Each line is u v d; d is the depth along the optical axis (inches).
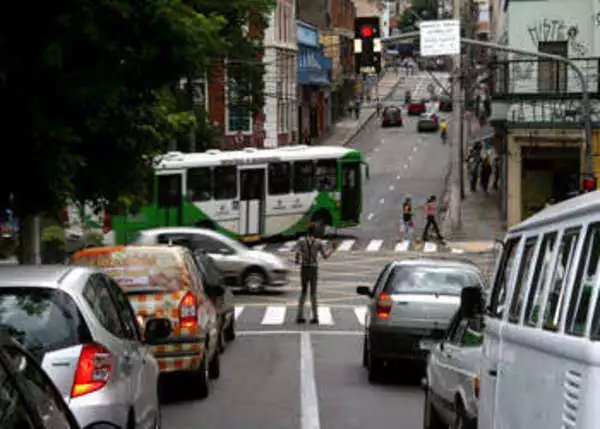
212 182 2652.6
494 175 3973.9
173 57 823.7
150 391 605.6
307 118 5167.3
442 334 789.2
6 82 812.0
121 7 789.2
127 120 901.8
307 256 1563.7
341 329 1514.5
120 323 579.5
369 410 884.0
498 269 508.1
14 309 508.1
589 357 305.3
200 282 961.5
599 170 2652.6
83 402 493.0
